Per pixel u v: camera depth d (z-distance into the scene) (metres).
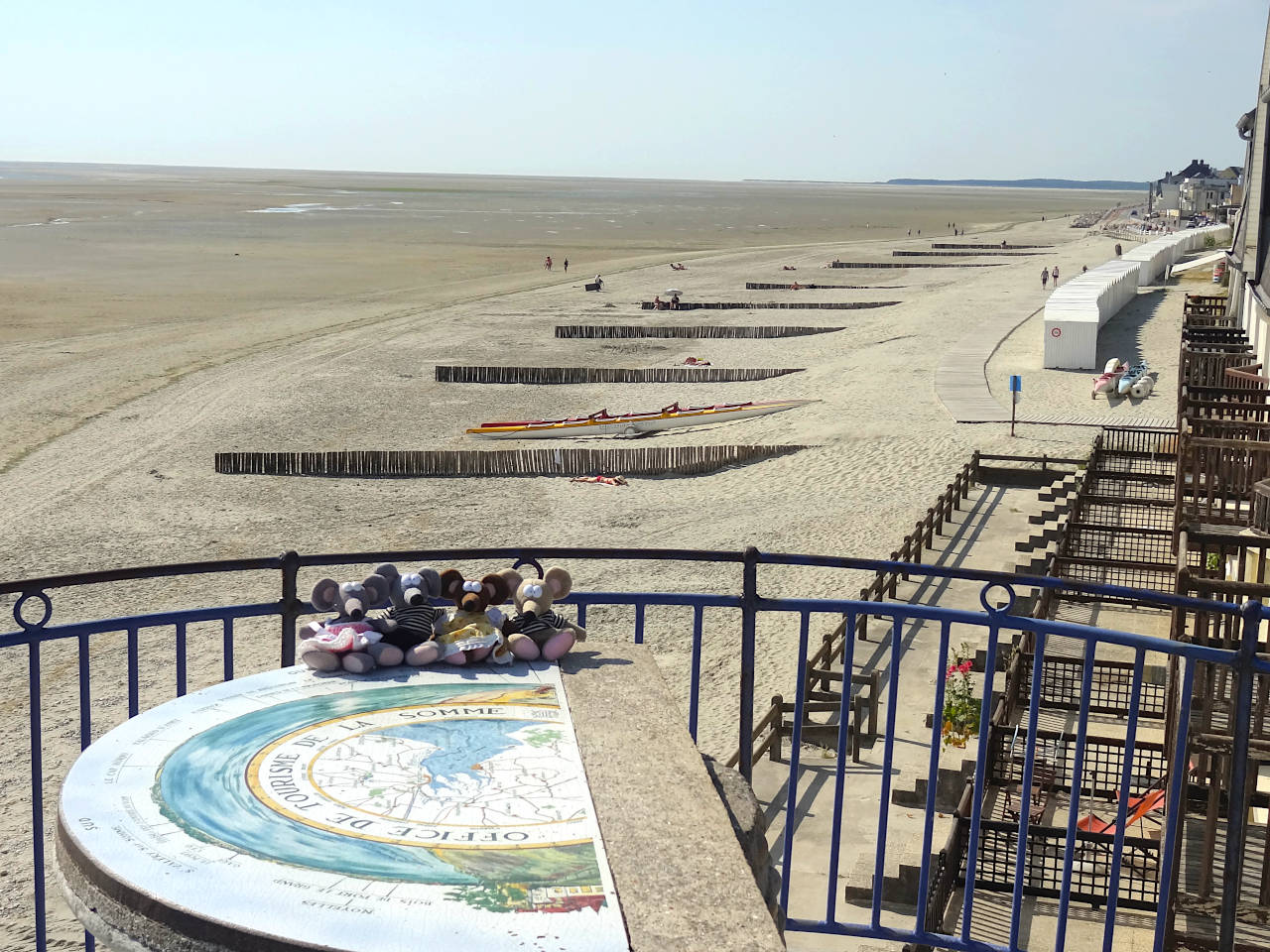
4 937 11.22
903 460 30.41
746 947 2.97
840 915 9.54
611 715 4.29
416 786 3.70
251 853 3.28
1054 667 13.47
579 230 158.25
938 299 66.25
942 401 37.09
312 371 47.91
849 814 11.44
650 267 97.81
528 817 3.53
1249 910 7.74
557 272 93.88
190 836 3.36
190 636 19.67
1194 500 11.84
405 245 123.44
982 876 9.35
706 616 20.30
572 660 4.85
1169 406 35.22
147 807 3.52
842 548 23.81
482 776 3.78
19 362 48.91
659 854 3.36
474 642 4.71
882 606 4.70
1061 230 165.75
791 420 36.81
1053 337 42.03
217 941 2.96
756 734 12.79
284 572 4.91
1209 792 8.09
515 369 46.47
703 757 4.37
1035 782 10.62
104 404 40.97
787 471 31.05
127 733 4.06
